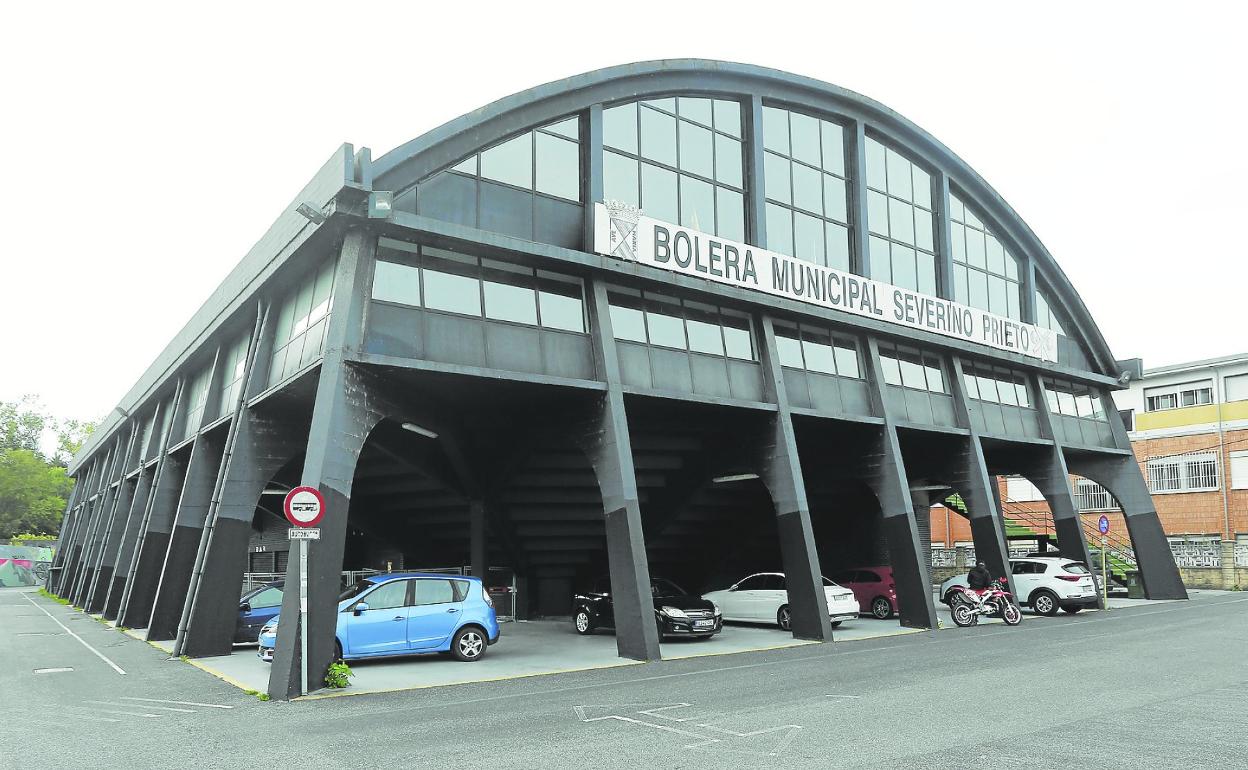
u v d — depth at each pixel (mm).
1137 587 30922
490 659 15727
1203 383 38781
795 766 7281
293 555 12703
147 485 28844
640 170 19219
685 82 20281
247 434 17516
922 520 32188
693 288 18844
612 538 16406
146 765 8039
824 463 23984
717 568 27234
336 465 13672
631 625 15742
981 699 10383
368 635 14602
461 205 16031
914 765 7195
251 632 18500
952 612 22297
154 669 15188
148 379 29766
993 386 27297
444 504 24344
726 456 21406
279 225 16766
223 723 10125
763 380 20344
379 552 29703
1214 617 21484
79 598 35312
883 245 24672
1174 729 8508
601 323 17297
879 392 22609
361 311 14492
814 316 21422
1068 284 30297
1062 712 9453
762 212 21188
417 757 8016
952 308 25297
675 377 18562
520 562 24906
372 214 14008
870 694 10945
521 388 16547
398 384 15836
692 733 8773
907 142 25750
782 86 22453
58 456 92875
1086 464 31750
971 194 27719
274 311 18234
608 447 16625
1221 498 37219
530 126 17297
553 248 16594
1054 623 21797
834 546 31125
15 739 9320
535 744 8430
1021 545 41969
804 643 18250
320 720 10195
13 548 61156
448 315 15562
